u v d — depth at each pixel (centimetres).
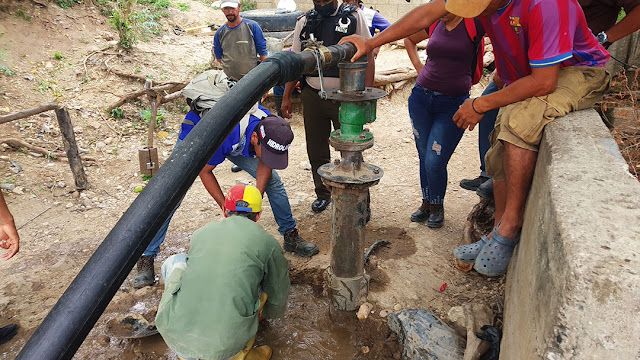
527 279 174
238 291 232
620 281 109
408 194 470
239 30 612
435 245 374
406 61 792
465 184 426
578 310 110
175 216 444
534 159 227
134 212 115
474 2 202
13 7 686
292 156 578
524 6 205
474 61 343
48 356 93
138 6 894
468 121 243
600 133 199
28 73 631
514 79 244
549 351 113
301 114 683
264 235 255
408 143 606
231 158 344
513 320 193
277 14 813
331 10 364
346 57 245
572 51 216
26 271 362
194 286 232
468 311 283
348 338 299
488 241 263
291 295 341
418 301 311
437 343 261
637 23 273
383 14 1038
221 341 229
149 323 301
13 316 316
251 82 155
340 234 290
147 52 742
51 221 430
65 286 346
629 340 104
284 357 287
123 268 108
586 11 303
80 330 98
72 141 460
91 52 700
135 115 630
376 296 317
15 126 548
